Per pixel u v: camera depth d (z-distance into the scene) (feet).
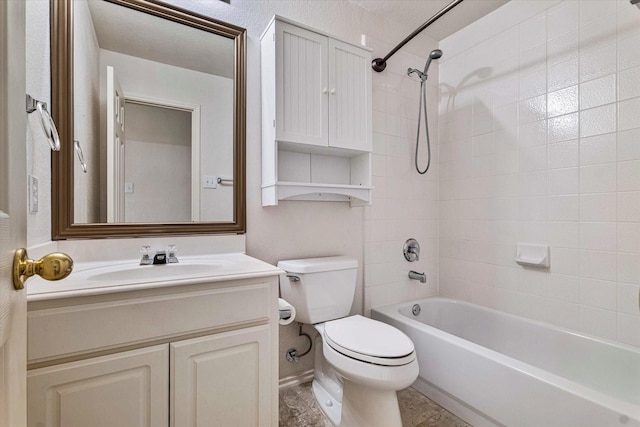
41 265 1.45
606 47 4.82
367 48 5.64
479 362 4.36
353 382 4.17
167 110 4.61
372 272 6.54
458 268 7.10
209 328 3.25
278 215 5.47
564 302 5.32
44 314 2.56
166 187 4.57
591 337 4.78
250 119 5.19
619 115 4.69
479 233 6.66
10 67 1.32
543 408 3.65
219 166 4.92
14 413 1.42
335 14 6.05
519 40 5.94
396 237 6.89
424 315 6.87
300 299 5.05
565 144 5.29
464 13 6.47
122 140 4.31
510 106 6.09
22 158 1.49
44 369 2.56
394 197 6.86
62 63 3.80
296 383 5.64
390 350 3.93
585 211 5.06
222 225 4.87
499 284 6.29
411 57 7.11
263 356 3.54
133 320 2.89
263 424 3.53
